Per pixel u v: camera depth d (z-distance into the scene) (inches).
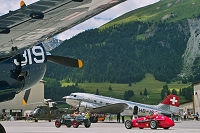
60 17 452.8
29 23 449.4
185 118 3983.8
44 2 409.7
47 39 518.6
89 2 420.2
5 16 418.6
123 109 2861.7
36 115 2970.0
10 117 3607.3
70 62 706.2
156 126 1614.2
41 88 4446.4
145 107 2974.9
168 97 2928.2
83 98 3046.3
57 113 3043.8
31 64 647.1
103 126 1969.7
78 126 1807.3
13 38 486.9
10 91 627.8
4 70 615.8
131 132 1363.2
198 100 4414.4
